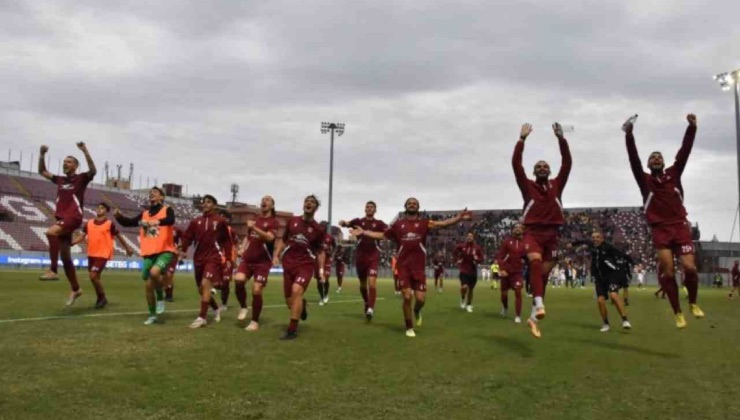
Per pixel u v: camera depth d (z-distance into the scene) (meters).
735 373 6.93
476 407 5.23
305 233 9.03
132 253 12.43
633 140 8.34
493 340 9.34
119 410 4.78
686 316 15.05
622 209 65.94
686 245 7.96
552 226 8.02
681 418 5.04
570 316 14.48
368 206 12.36
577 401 5.53
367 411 5.01
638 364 7.45
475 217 70.62
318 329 9.98
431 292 26.88
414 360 7.31
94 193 62.19
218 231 9.95
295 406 5.09
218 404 5.05
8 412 4.61
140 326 9.34
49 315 10.31
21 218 51.56
